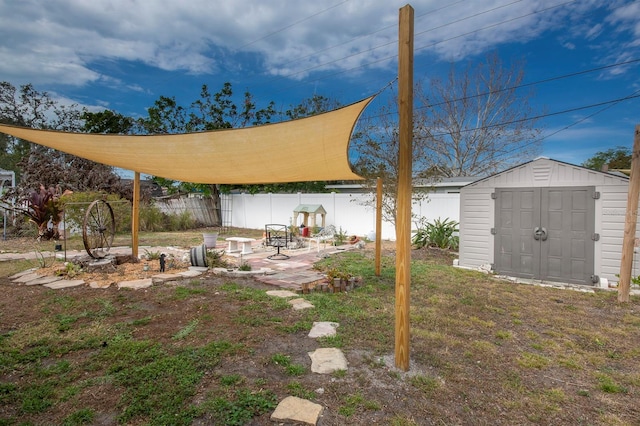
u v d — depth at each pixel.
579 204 7.36
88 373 3.21
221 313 4.90
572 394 3.05
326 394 2.91
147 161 6.02
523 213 7.94
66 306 5.12
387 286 6.68
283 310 5.07
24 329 4.24
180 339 3.97
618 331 4.55
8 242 11.81
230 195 19.70
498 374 3.37
